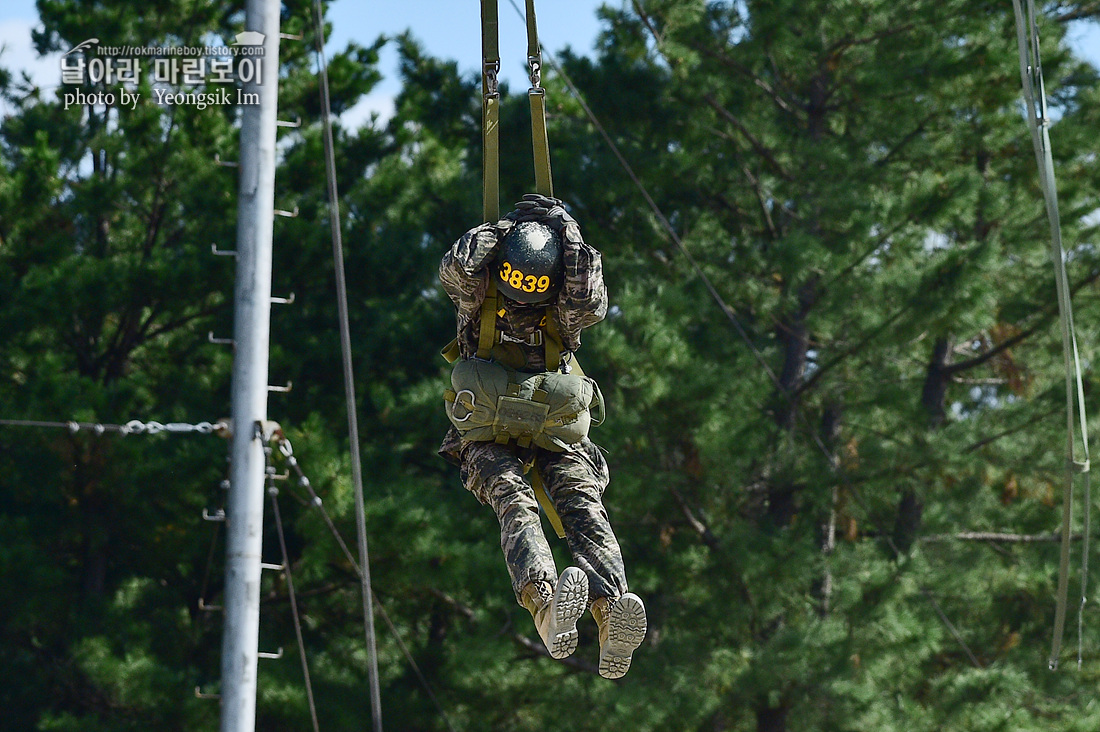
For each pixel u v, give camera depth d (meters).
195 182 44.00
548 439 12.34
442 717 43.38
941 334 41.66
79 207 44.66
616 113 44.59
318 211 48.38
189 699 40.09
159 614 46.28
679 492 41.38
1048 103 46.31
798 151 42.00
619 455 39.81
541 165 12.47
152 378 51.09
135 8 45.69
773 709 41.28
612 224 45.34
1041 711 44.53
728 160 43.78
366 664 45.62
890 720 39.12
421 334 47.41
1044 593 46.72
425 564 39.16
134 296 44.53
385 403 44.34
